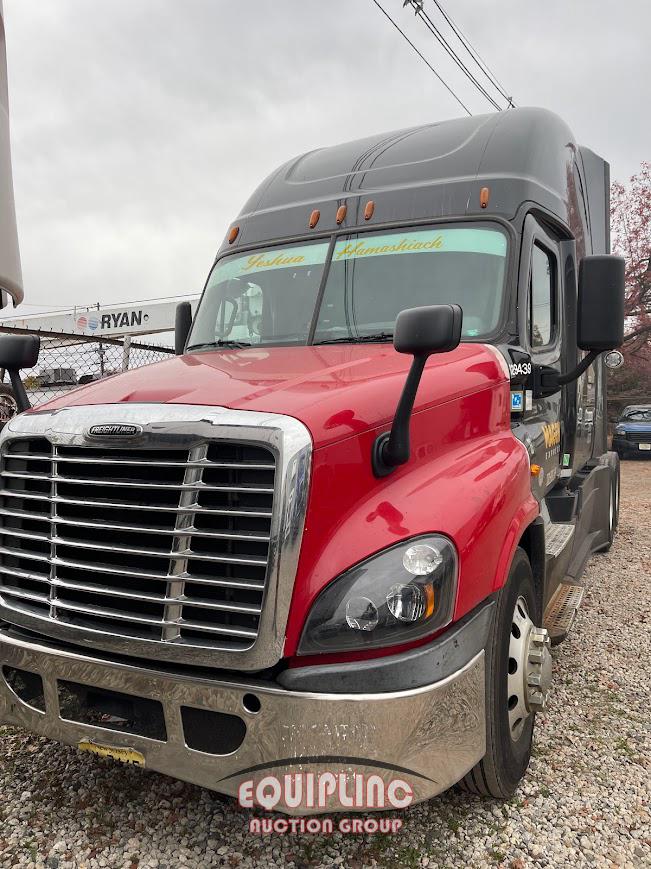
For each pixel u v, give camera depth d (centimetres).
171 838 272
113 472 255
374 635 228
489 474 285
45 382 668
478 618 255
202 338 432
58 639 269
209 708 237
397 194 411
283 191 460
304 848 268
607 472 679
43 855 262
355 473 249
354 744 227
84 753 331
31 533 277
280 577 227
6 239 298
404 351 251
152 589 248
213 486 236
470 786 283
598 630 503
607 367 723
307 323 396
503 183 394
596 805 293
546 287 432
